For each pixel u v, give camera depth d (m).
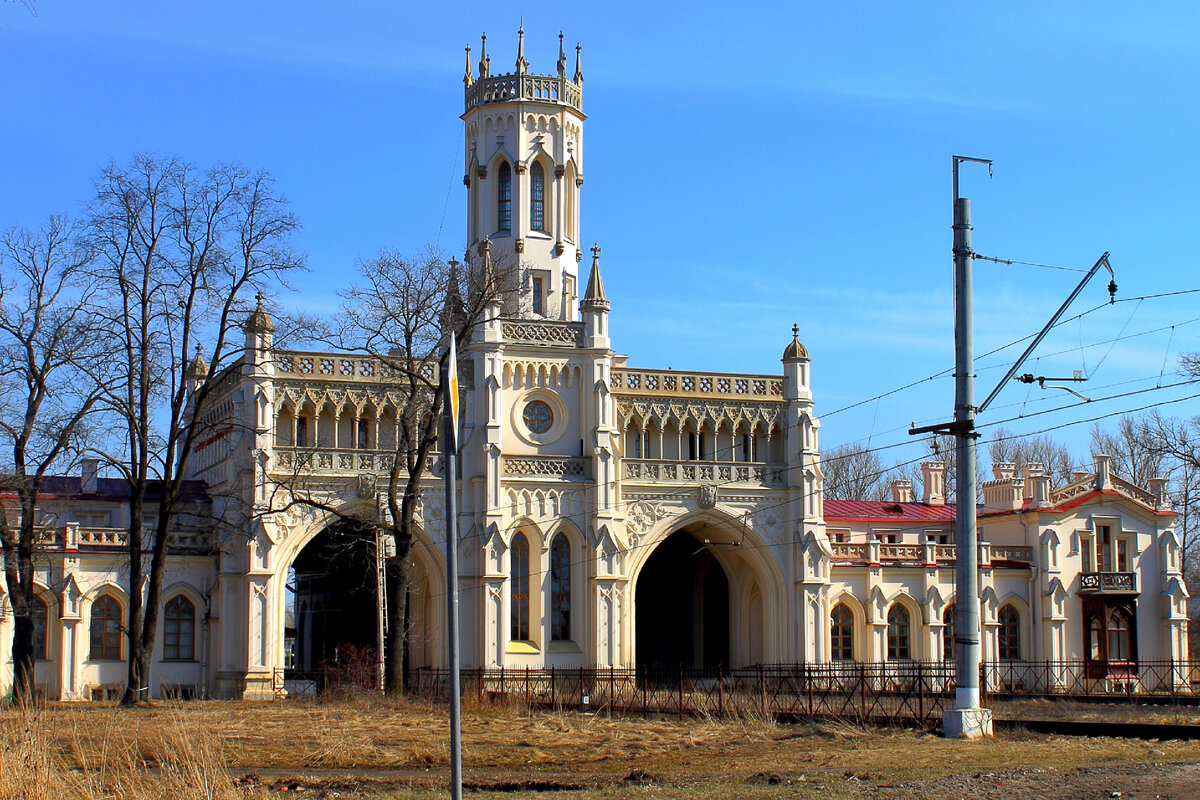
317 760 41.00
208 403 86.38
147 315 64.69
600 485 83.25
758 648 88.31
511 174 91.88
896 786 32.16
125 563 75.38
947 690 61.94
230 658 76.62
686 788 33.31
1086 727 44.75
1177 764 33.78
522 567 82.56
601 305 85.56
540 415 84.75
